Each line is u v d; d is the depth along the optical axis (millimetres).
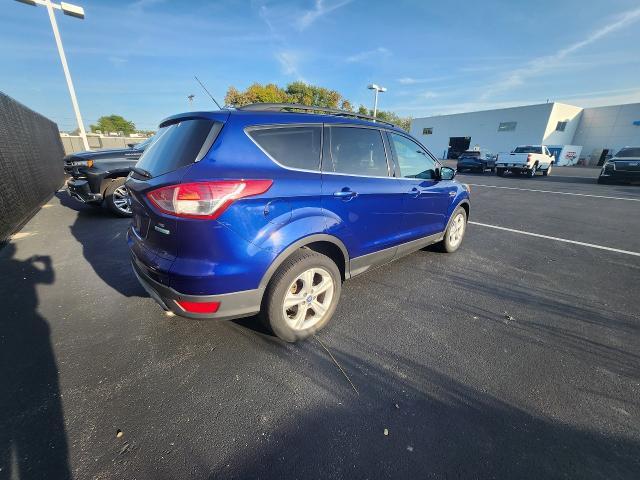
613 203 9594
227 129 2053
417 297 3283
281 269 2221
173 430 1731
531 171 18328
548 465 1569
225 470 1527
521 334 2674
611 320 2908
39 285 3469
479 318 2910
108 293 3285
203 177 1856
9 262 4121
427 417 1842
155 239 2053
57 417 1800
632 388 2086
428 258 4434
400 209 3201
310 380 2111
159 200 1923
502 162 19094
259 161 2100
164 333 2594
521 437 1722
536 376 2184
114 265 4039
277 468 1540
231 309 2057
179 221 1855
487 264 4258
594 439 1718
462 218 4684
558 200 10070
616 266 4277
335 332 2646
